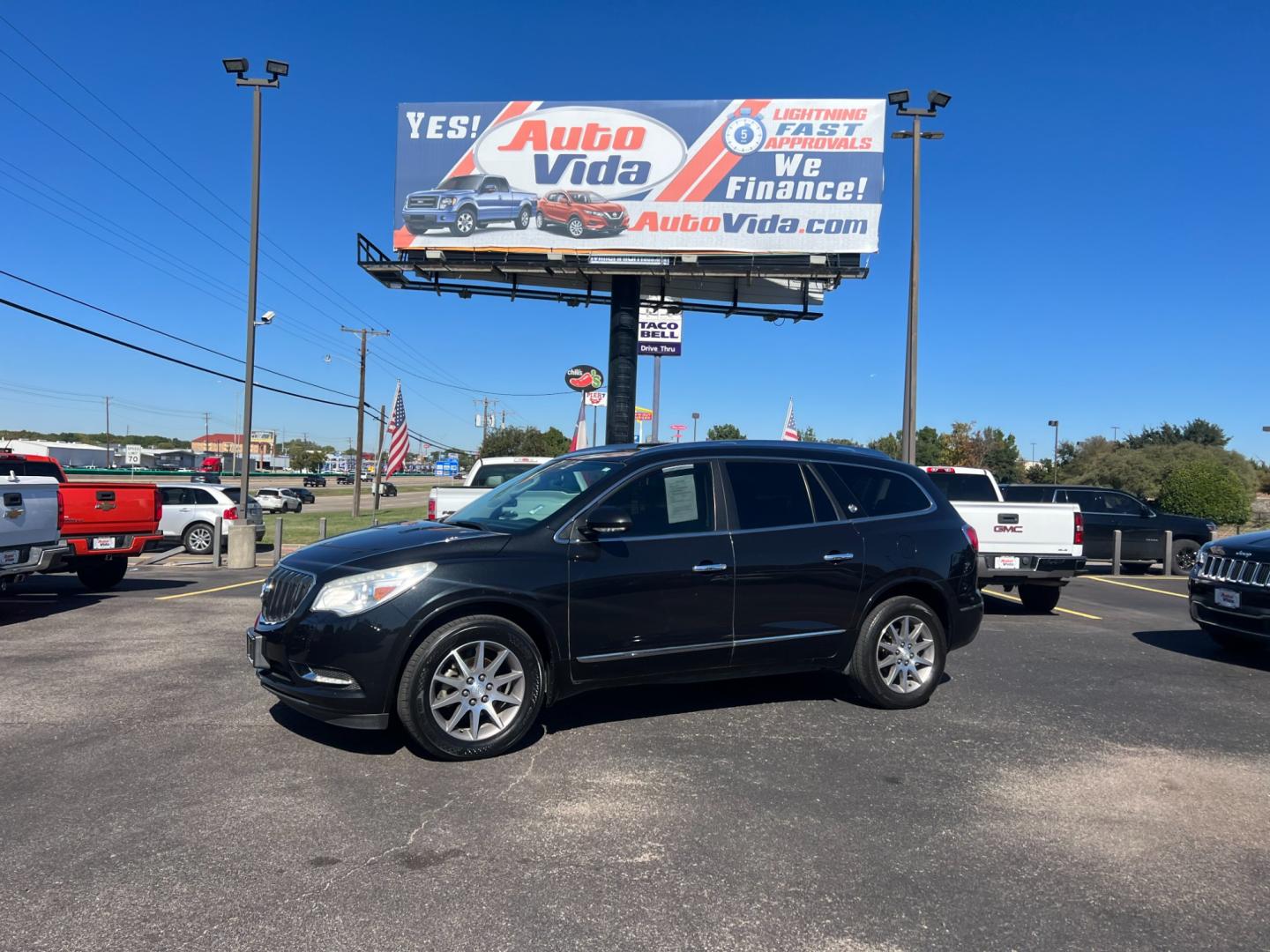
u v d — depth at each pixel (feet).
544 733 17.03
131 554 38.78
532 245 63.52
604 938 9.64
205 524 66.95
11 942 9.35
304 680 15.01
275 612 15.90
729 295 71.36
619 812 13.14
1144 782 14.80
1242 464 149.59
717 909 10.32
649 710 18.75
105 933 9.57
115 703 18.74
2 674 21.31
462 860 11.45
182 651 24.22
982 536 32.65
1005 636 29.12
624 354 66.13
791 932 9.84
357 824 12.53
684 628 17.02
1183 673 23.47
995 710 19.20
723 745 16.40
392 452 120.16
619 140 63.16
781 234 62.39
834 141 62.23
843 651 18.70
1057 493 60.23
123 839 11.95
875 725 17.87
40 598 35.68
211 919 9.90
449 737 15.03
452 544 15.66
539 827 12.55
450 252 64.18
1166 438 255.09
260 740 16.28
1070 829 12.84
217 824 12.47
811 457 19.44
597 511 16.28
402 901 10.37
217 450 541.75
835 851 11.95
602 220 63.31
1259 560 24.07
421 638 15.08
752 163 62.54
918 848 12.10
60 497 31.60
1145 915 10.36
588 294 70.28
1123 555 58.59
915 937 9.78
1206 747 16.78
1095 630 30.89
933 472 38.58
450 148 64.08
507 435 246.06
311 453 539.70
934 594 19.97
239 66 65.16
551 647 15.93
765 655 17.85
